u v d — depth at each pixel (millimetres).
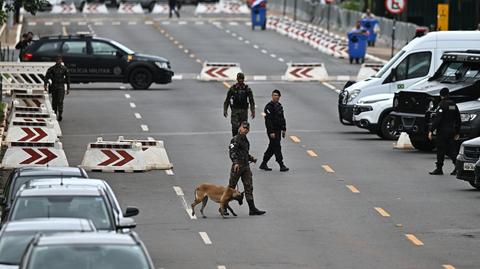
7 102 91438
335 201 57469
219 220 53000
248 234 50031
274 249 47156
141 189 60312
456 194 59281
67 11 191750
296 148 74375
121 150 65500
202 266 44000
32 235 34562
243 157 53594
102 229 37719
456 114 64750
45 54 103062
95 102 96375
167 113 89938
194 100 98062
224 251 46688
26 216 37906
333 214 54375
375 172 65875
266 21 172250
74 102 96438
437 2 149750
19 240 34469
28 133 69875
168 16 190625
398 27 143625
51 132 70125
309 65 114250
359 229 51188
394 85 82312
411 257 45812
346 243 48406
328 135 80250
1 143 70000
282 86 109312
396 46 144000
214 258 45438
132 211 41500
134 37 151625
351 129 83438
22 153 64375
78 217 37969
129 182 62312
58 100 85562
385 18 156750
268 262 44812
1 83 90375
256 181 62781
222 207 53438
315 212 54812
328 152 72812
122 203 56531
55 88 85500
